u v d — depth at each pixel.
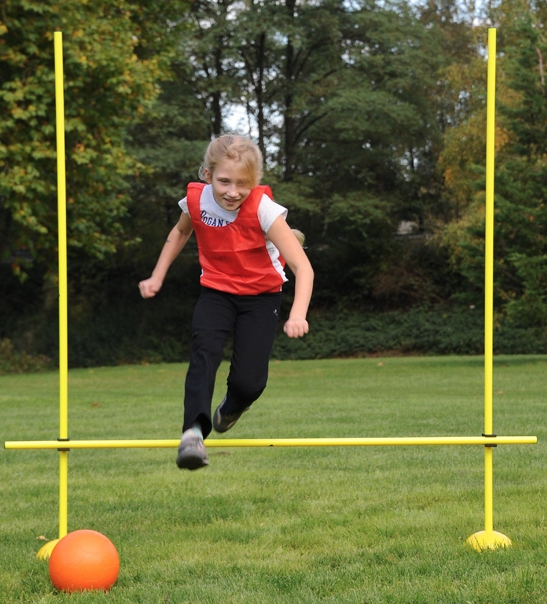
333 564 3.97
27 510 5.25
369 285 30.75
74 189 18.20
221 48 28.95
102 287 30.27
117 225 19.69
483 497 5.25
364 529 4.54
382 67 29.84
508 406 10.41
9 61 15.72
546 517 4.68
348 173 31.88
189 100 28.31
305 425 8.69
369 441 3.97
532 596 3.36
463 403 10.98
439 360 22.34
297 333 3.48
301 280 3.63
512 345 27.17
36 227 16.38
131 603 3.41
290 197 28.39
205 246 3.98
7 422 9.72
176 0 19.44
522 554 3.92
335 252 31.44
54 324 28.14
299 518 4.86
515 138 20.44
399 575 3.72
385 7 29.67
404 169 31.94
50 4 15.91
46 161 16.66
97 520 4.96
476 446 7.45
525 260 18.34
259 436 7.87
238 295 3.98
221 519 4.93
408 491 5.50
